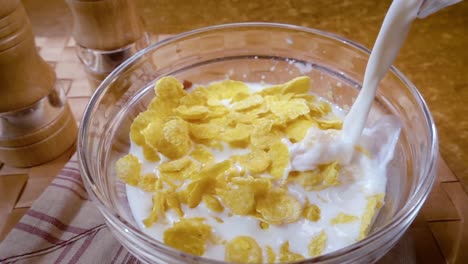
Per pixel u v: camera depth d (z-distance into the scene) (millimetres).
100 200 255
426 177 254
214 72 384
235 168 289
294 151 289
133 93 351
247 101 328
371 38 467
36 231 322
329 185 286
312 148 290
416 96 296
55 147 385
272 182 284
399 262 300
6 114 354
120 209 289
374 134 318
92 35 408
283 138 302
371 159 305
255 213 271
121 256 310
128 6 414
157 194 282
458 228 322
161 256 233
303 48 367
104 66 423
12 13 327
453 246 313
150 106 328
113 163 319
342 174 294
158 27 491
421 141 288
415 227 322
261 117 319
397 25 269
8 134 363
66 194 340
